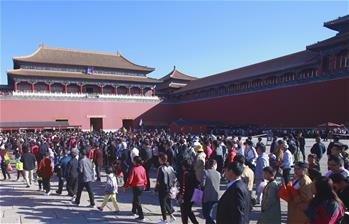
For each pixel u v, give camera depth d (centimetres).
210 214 1036
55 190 1955
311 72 5381
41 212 1412
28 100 7250
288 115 5628
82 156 1539
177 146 2130
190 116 8538
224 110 7312
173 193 1252
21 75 7350
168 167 1266
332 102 4803
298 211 829
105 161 2625
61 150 2433
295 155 1981
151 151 1984
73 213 1397
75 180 1691
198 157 1286
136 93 8819
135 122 8431
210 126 6975
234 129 6456
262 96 6244
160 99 8856
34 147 2519
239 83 6956
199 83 8444
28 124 6862
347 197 732
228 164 751
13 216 1344
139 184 1310
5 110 7025
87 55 8881
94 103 7950
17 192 1881
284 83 5753
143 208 1489
